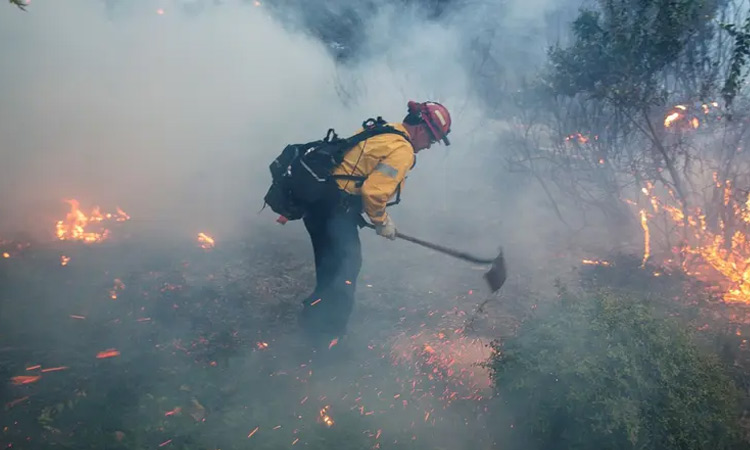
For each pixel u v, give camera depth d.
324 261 3.71
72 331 3.81
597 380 2.59
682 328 2.81
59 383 3.27
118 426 2.95
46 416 2.97
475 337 3.95
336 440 2.96
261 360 3.61
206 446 2.87
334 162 3.50
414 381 3.43
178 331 3.89
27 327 3.83
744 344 3.71
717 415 2.62
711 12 4.53
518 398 2.76
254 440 2.93
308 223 3.70
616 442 2.54
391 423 3.10
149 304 4.17
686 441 2.52
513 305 4.35
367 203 3.44
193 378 3.35
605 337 2.70
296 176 3.56
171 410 3.08
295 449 2.89
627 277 4.59
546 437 2.70
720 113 4.79
